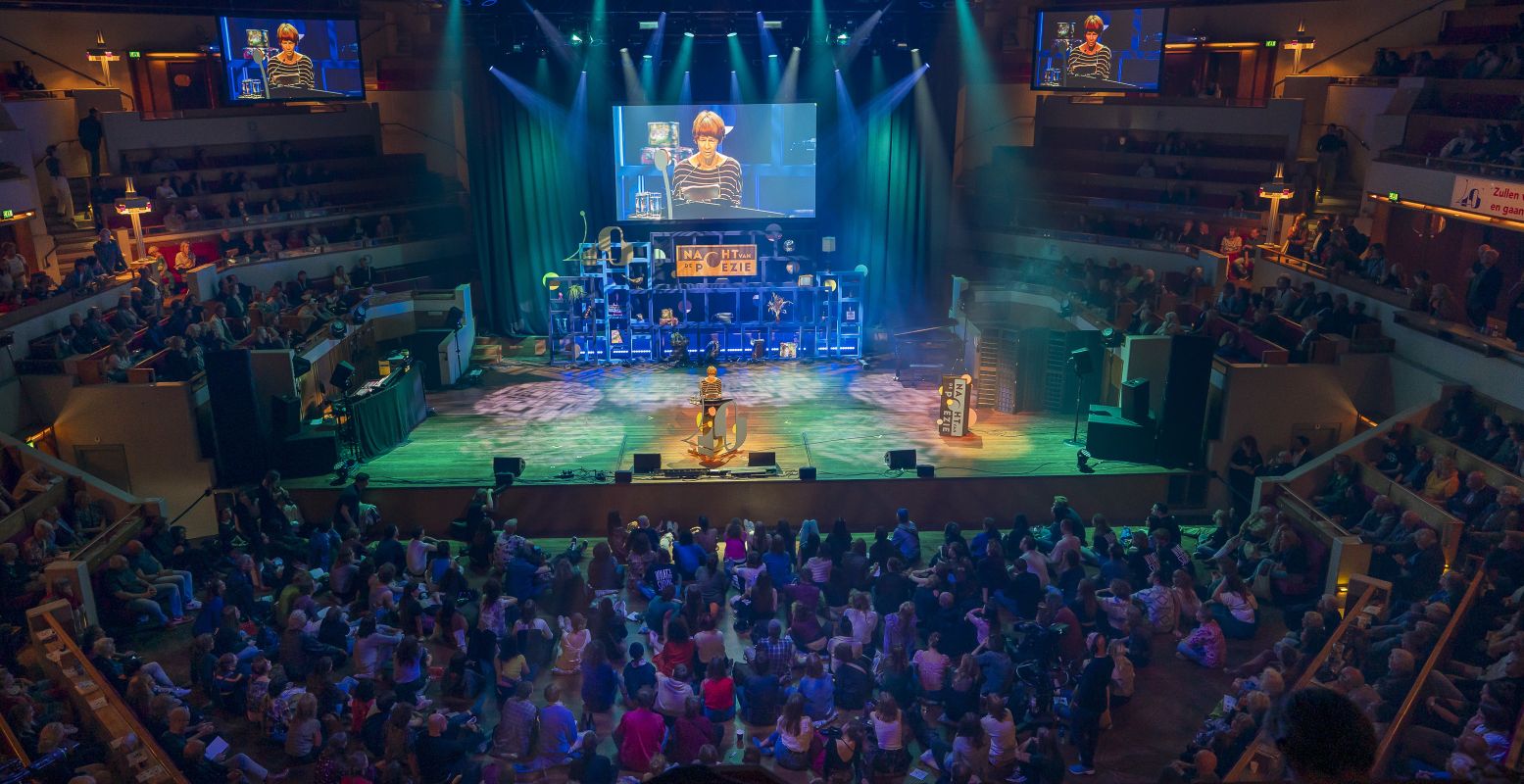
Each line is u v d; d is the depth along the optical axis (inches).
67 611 578.2
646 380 1052.5
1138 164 1112.2
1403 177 894.4
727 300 1166.3
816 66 1120.2
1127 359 844.0
